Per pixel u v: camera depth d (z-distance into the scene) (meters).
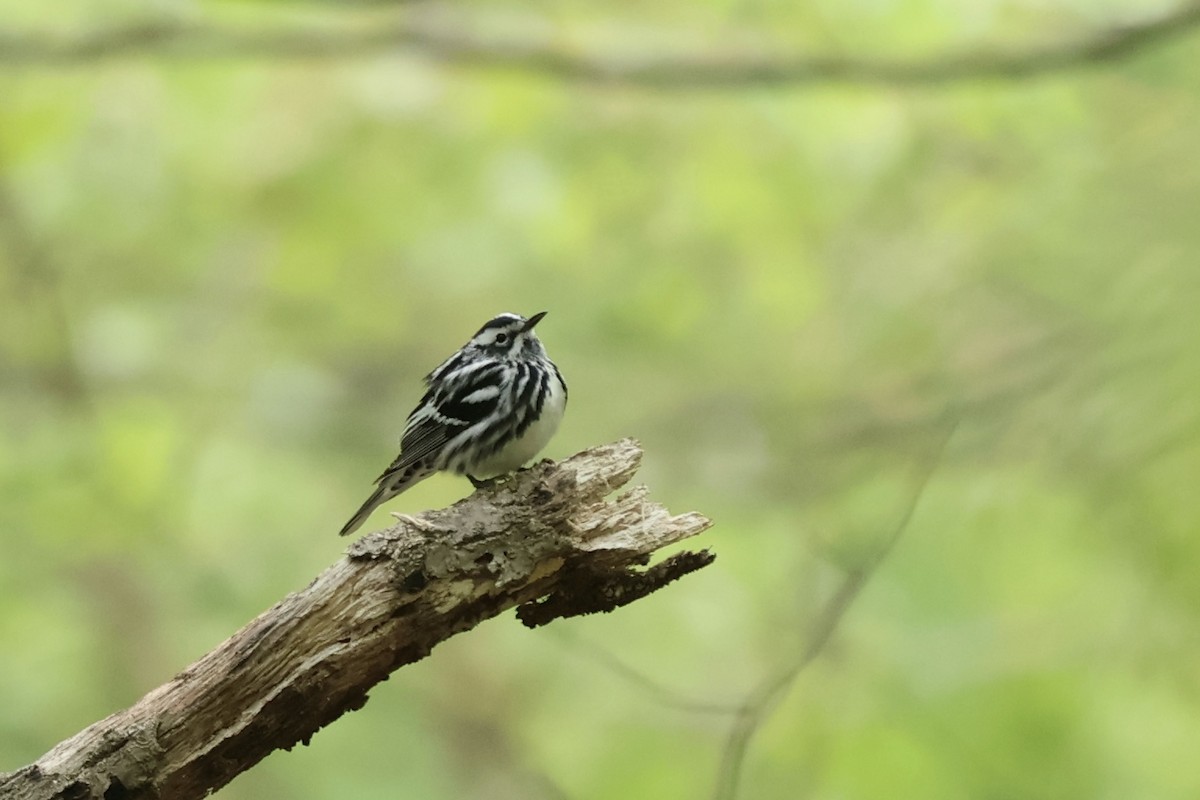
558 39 13.20
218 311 17.06
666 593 13.98
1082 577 11.41
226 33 12.92
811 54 12.80
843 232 15.04
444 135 15.24
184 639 16.02
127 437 13.75
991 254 12.80
